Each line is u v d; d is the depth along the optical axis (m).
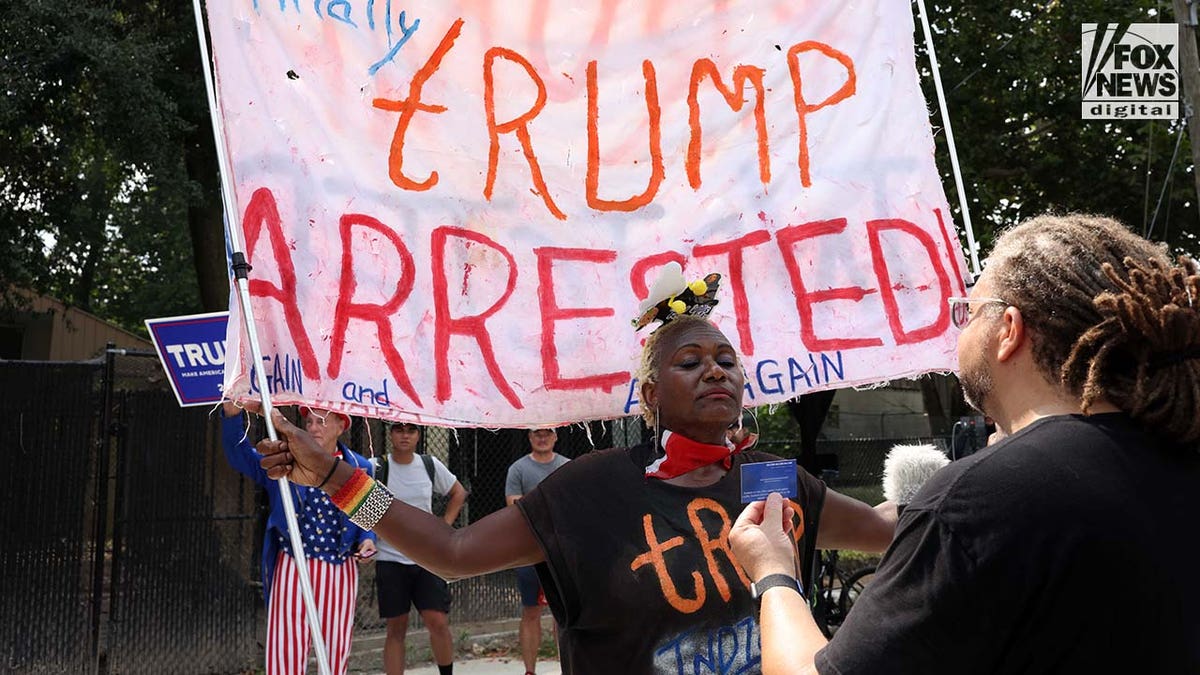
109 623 7.24
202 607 7.59
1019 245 1.64
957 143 14.08
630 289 3.06
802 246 3.17
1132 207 14.73
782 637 1.62
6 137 13.00
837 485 11.10
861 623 1.48
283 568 5.27
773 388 3.07
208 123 14.35
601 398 2.98
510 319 2.95
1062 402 1.57
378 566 6.59
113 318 29.42
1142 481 1.43
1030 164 14.91
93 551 7.30
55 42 11.21
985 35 14.63
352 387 2.75
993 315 1.64
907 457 5.01
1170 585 1.38
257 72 2.77
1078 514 1.39
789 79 3.26
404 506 2.42
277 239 2.72
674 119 3.18
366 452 8.19
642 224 3.11
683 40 3.22
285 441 2.39
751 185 3.18
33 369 7.08
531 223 3.02
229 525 7.74
